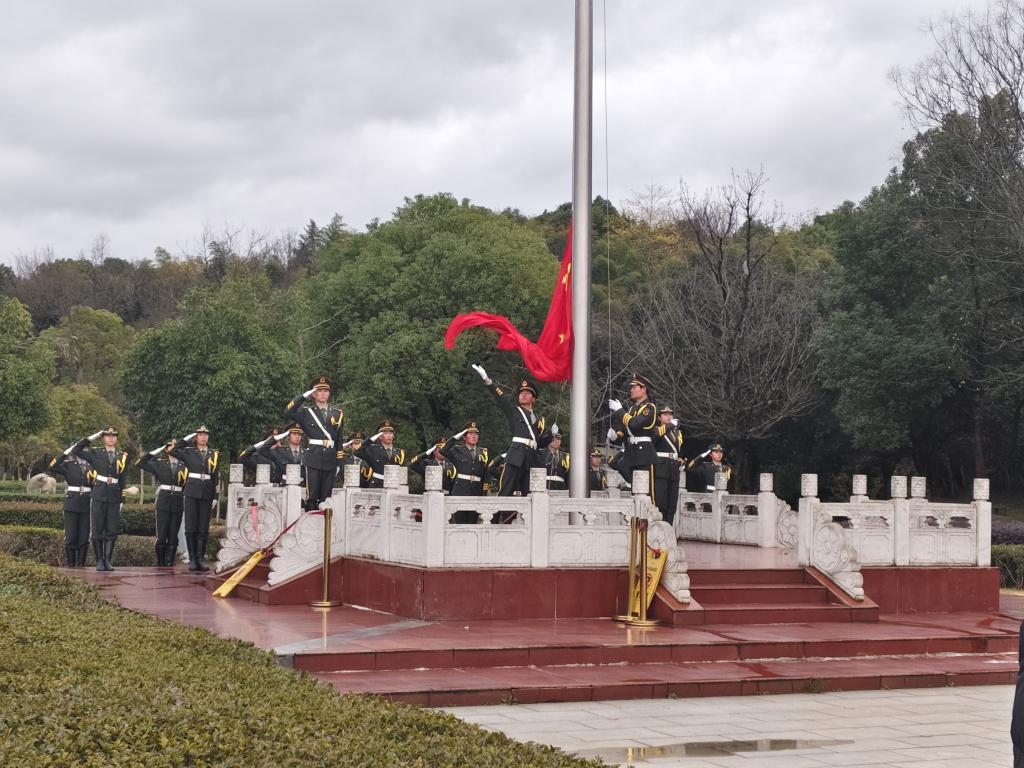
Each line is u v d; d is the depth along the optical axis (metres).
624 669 11.58
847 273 36.12
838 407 35.72
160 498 21.11
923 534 16.05
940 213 33.91
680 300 36.31
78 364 54.62
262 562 16.47
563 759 6.35
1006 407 36.31
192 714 6.16
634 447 16.66
